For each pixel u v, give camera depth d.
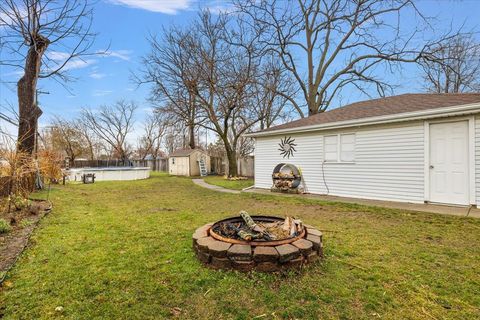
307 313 1.94
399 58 15.37
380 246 3.35
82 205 6.55
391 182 6.97
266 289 2.25
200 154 21.58
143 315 1.92
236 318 1.89
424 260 2.89
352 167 7.80
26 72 8.52
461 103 5.78
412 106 6.94
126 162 28.11
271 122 19.59
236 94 14.95
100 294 2.19
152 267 2.70
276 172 9.40
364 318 1.88
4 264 2.72
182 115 15.55
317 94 18.02
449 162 6.06
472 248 3.30
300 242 2.75
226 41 15.56
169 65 15.37
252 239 2.74
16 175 5.66
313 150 8.79
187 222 4.71
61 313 1.94
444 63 14.49
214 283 2.36
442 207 5.91
